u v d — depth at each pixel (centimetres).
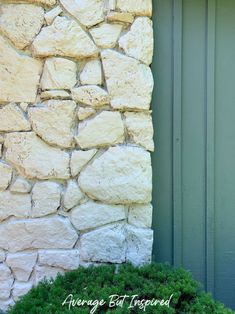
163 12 251
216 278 258
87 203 234
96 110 231
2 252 235
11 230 234
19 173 233
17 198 234
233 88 255
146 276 216
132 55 230
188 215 256
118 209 235
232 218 257
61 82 229
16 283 236
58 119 230
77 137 230
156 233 255
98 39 228
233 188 257
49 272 235
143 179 233
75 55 228
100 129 230
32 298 202
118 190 231
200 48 254
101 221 234
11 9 228
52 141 230
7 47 229
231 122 256
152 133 234
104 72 229
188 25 254
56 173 232
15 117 231
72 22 227
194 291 203
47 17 227
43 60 230
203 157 255
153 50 251
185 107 255
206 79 254
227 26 254
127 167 231
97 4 228
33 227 234
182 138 255
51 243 235
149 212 237
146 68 232
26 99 230
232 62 254
